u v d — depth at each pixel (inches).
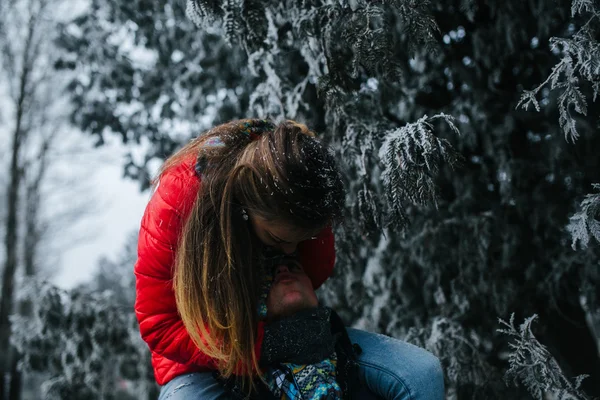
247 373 52.7
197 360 52.4
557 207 87.5
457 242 91.2
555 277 86.7
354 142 70.2
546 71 89.1
